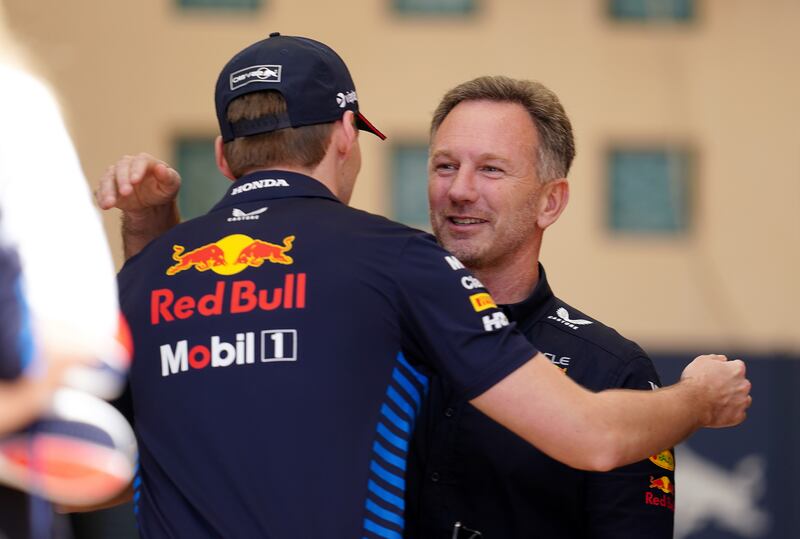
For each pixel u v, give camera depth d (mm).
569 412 6043
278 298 6223
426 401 7602
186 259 6492
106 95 39531
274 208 6539
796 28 40219
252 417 6062
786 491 26141
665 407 6398
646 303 40406
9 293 4027
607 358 7598
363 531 5992
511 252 7812
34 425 4156
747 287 40469
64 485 4238
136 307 6465
